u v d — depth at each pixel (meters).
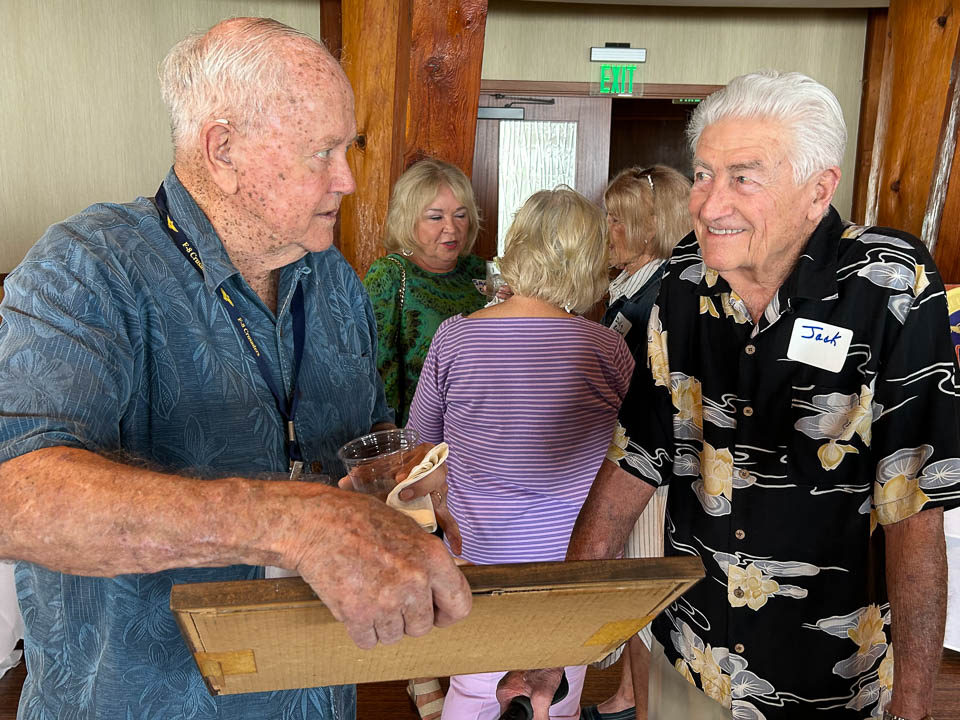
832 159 1.05
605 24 5.36
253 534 0.64
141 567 0.67
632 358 1.73
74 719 1.01
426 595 0.62
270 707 1.11
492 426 1.64
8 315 0.85
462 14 2.92
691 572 0.66
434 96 2.98
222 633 0.65
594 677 2.72
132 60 4.59
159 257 1.01
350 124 1.01
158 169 4.77
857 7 5.11
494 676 1.71
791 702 1.28
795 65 5.41
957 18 4.05
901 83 4.35
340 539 0.62
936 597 1.13
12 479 0.69
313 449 1.18
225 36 0.95
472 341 1.64
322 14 4.71
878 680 1.25
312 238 1.04
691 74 5.44
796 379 1.16
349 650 0.75
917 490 1.11
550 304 1.67
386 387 2.49
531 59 5.41
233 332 1.06
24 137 4.49
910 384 1.09
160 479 0.68
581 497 1.68
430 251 2.52
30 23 4.38
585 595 0.66
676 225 2.20
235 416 1.06
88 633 0.99
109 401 0.85
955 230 4.22
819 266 1.12
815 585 1.22
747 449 1.22
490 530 1.67
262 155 0.96
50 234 0.96
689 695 1.44
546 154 5.57
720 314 1.23
